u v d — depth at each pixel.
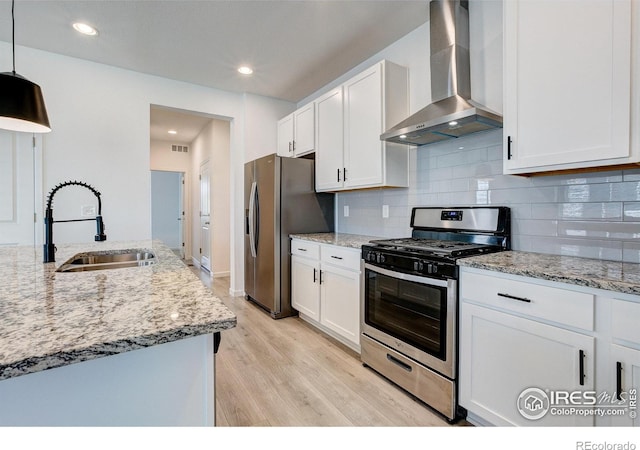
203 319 0.71
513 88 1.60
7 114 1.53
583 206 1.62
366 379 2.04
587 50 1.35
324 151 3.10
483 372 1.49
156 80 3.34
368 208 3.03
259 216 3.45
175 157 6.69
